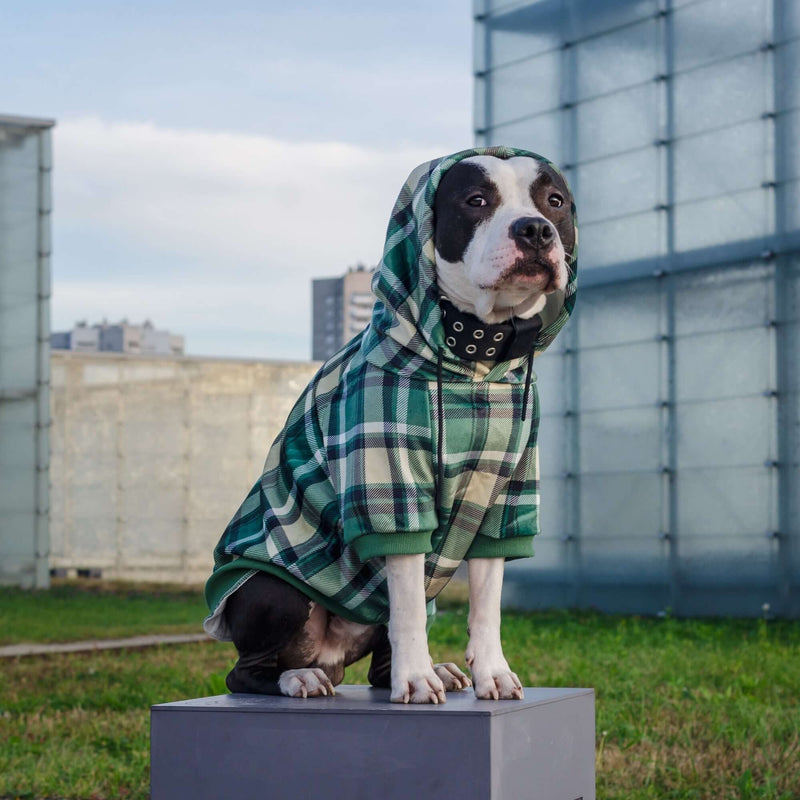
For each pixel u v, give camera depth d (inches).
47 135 858.1
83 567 954.7
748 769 208.4
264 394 969.5
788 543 580.4
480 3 729.0
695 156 628.1
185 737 132.6
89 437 958.4
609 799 194.4
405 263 129.6
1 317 842.8
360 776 125.4
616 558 647.8
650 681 313.6
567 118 685.9
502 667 133.0
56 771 216.7
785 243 589.3
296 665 144.6
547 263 120.3
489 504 132.0
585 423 666.2
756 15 604.7
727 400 607.8
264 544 140.3
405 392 126.3
